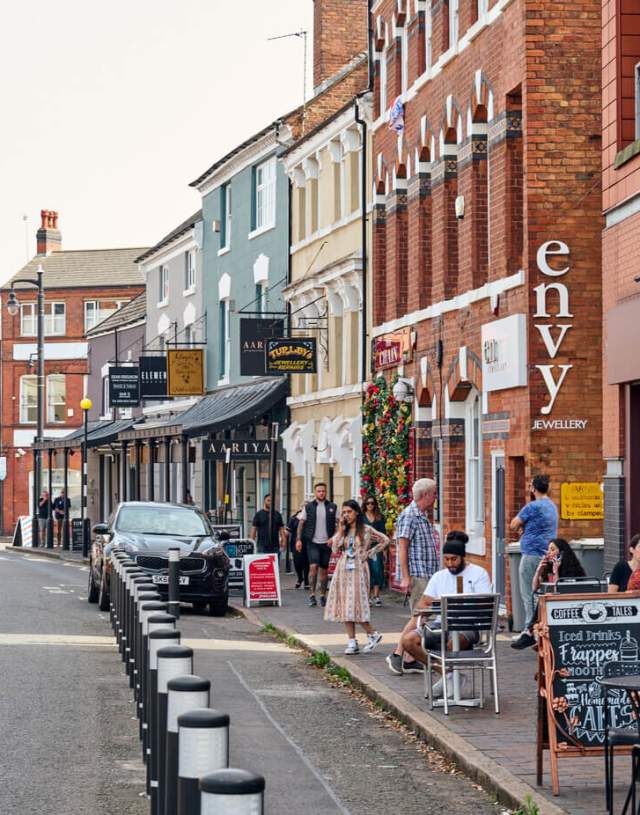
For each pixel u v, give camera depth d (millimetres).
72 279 89000
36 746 13078
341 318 39969
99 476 72812
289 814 10688
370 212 36562
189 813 5469
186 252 59094
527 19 23047
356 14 48188
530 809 10234
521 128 24375
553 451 22906
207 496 54125
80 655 20172
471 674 16844
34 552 59750
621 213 19672
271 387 45375
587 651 11172
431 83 29703
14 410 89188
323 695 17062
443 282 28750
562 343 23016
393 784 11828
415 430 31484
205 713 5566
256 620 27312
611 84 20062
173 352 50594
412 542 18438
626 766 11914
